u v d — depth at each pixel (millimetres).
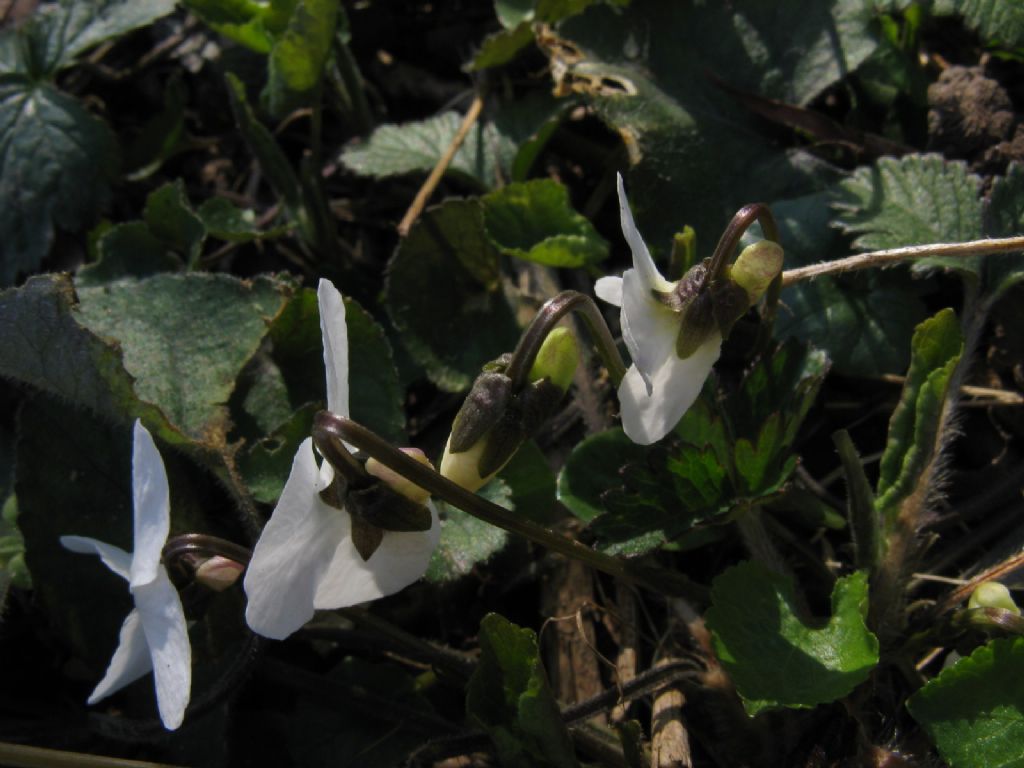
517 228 178
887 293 166
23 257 192
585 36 186
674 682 146
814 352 148
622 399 128
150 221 184
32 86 199
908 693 150
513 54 192
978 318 158
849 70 177
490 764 147
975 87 173
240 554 131
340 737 149
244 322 164
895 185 165
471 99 204
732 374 173
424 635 164
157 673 118
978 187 161
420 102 213
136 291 166
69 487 153
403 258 176
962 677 132
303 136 213
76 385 151
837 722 144
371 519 121
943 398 146
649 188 178
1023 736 130
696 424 149
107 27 202
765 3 182
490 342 177
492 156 192
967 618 142
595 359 175
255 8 195
